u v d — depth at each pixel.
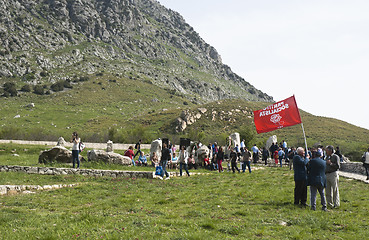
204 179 16.66
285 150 29.95
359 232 7.12
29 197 10.73
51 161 18.84
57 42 197.12
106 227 6.88
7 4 197.50
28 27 193.12
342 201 11.34
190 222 7.49
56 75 160.75
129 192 12.30
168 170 20.22
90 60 192.12
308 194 12.61
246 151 20.67
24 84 143.88
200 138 59.38
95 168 18.23
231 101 108.44
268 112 14.93
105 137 58.50
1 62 152.50
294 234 6.71
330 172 10.33
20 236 6.01
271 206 9.86
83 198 10.81
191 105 162.00
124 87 162.38
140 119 104.69
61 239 5.92
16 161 20.98
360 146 54.97
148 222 7.33
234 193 12.23
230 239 6.23
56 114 110.38
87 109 122.81
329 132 80.06
